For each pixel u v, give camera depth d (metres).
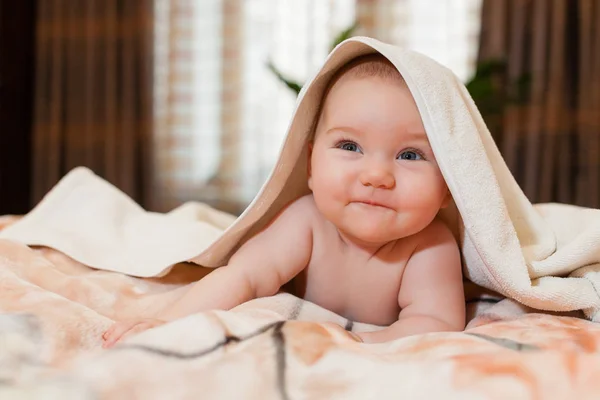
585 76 2.48
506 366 0.51
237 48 2.67
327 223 0.83
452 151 0.72
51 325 0.61
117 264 0.90
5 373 0.52
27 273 0.83
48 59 2.75
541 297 0.71
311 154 0.83
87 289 0.81
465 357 0.52
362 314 0.85
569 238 0.84
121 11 2.71
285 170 0.81
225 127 2.68
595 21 2.47
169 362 0.50
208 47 2.70
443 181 0.76
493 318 0.77
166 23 2.72
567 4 2.51
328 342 0.56
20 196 2.78
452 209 0.86
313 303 0.83
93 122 2.74
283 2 2.64
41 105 2.75
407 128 0.73
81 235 0.97
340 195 0.74
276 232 0.83
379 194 0.73
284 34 2.65
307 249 0.82
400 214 0.74
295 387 0.50
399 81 0.75
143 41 2.68
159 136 2.74
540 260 0.79
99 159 2.75
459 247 0.85
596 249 0.75
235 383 0.50
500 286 0.75
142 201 2.72
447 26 2.56
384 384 0.50
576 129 2.51
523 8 2.48
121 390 0.47
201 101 2.71
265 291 0.81
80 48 2.75
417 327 0.74
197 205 1.25
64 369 0.53
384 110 0.73
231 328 0.55
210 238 0.97
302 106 0.79
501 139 2.53
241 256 0.80
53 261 0.90
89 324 0.63
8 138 2.74
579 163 2.50
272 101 2.65
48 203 1.05
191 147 2.72
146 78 2.69
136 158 2.72
